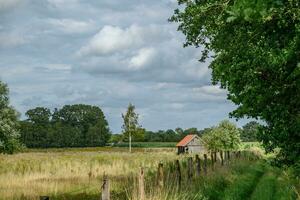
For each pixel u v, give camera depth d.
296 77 9.84
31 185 26.30
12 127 82.44
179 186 18.81
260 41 9.94
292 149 12.48
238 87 11.46
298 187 19.00
